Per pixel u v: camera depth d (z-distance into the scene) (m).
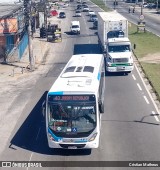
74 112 17.47
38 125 22.05
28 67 37.75
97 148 18.56
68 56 43.00
